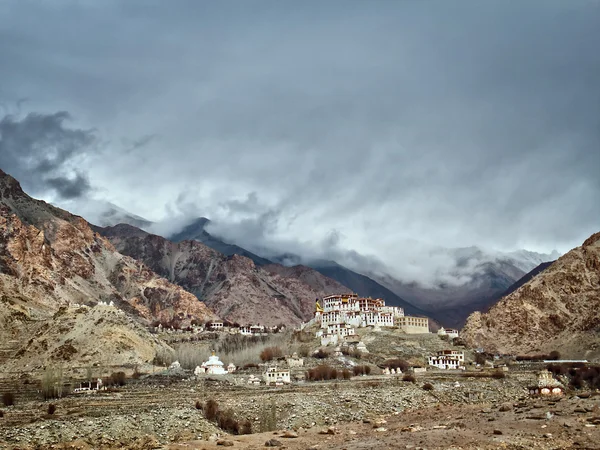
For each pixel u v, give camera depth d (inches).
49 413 6879.9
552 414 5753.0
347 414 7495.1
